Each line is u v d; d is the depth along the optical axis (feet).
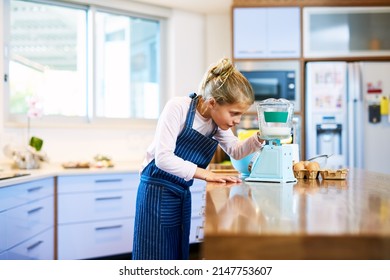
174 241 5.78
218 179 5.08
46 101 12.50
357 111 12.94
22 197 8.49
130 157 13.67
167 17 14.42
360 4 13.33
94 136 12.98
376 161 13.10
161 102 14.64
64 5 12.67
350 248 2.32
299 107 13.20
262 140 5.65
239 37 13.33
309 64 13.07
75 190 10.46
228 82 4.89
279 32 13.29
